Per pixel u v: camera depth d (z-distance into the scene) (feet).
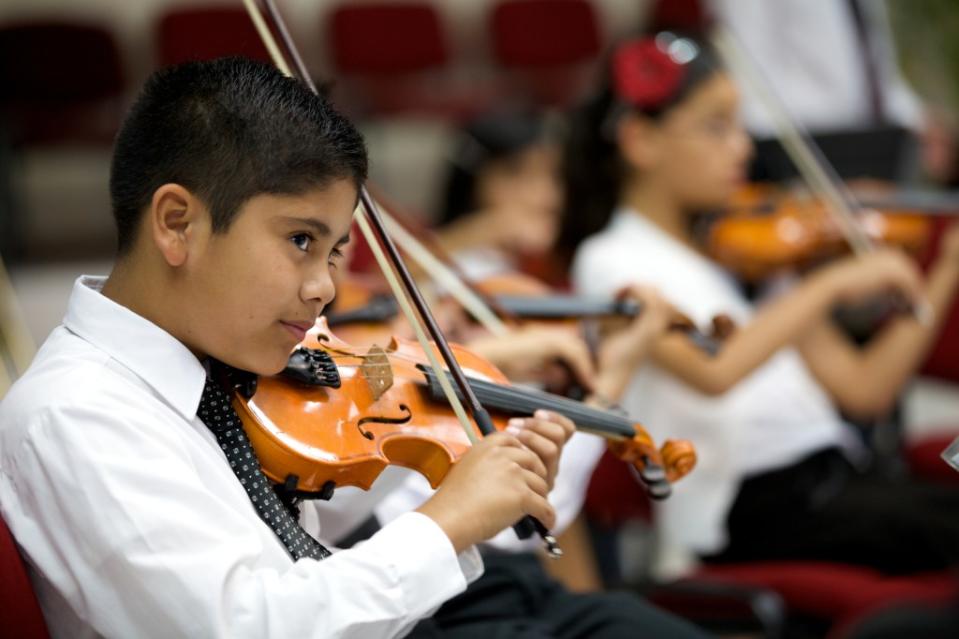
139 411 6.70
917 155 18.43
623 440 8.59
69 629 7.02
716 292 13.82
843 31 19.26
